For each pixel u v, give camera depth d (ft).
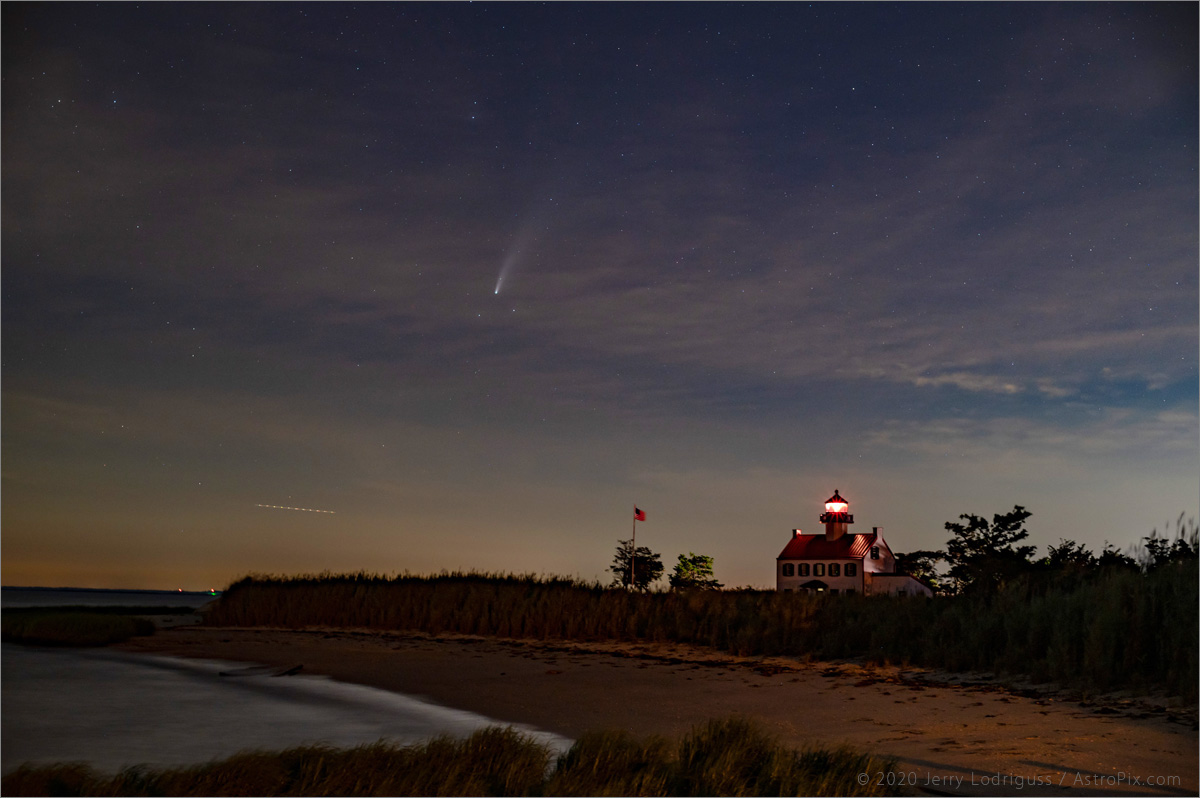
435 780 25.80
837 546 238.68
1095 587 53.01
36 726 40.57
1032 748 30.12
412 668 62.28
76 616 103.50
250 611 111.65
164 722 41.63
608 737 28.96
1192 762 27.81
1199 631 42.01
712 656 67.21
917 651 58.70
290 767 27.37
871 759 26.91
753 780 25.27
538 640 82.17
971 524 172.76
